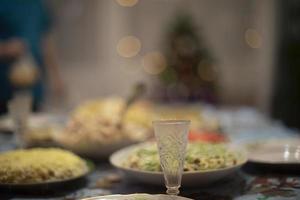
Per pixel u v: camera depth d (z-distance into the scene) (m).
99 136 1.26
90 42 4.25
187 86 3.32
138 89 1.58
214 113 2.64
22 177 0.91
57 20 4.18
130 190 0.95
